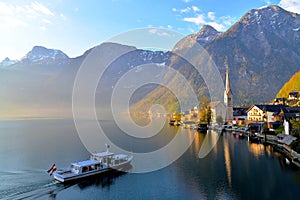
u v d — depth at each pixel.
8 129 174.62
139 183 55.88
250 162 71.75
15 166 69.12
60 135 135.50
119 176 60.59
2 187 53.59
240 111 199.00
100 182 56.84
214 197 47.88
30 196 49.44
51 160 76.25
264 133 112.12
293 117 106.38
